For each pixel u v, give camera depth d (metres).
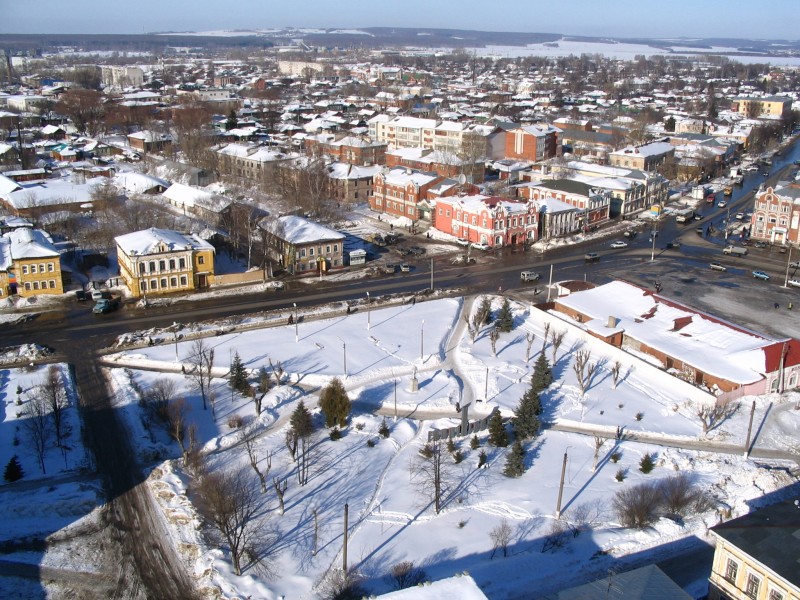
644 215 190.88
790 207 162.62
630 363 101.75
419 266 147.75
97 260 142.25
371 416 87.75
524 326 116.75
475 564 62.50
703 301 128.75
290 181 195.38
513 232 161.88
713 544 65.62
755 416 89.38
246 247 153.75
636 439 84.50
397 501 71.94
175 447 81.12
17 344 107.31
